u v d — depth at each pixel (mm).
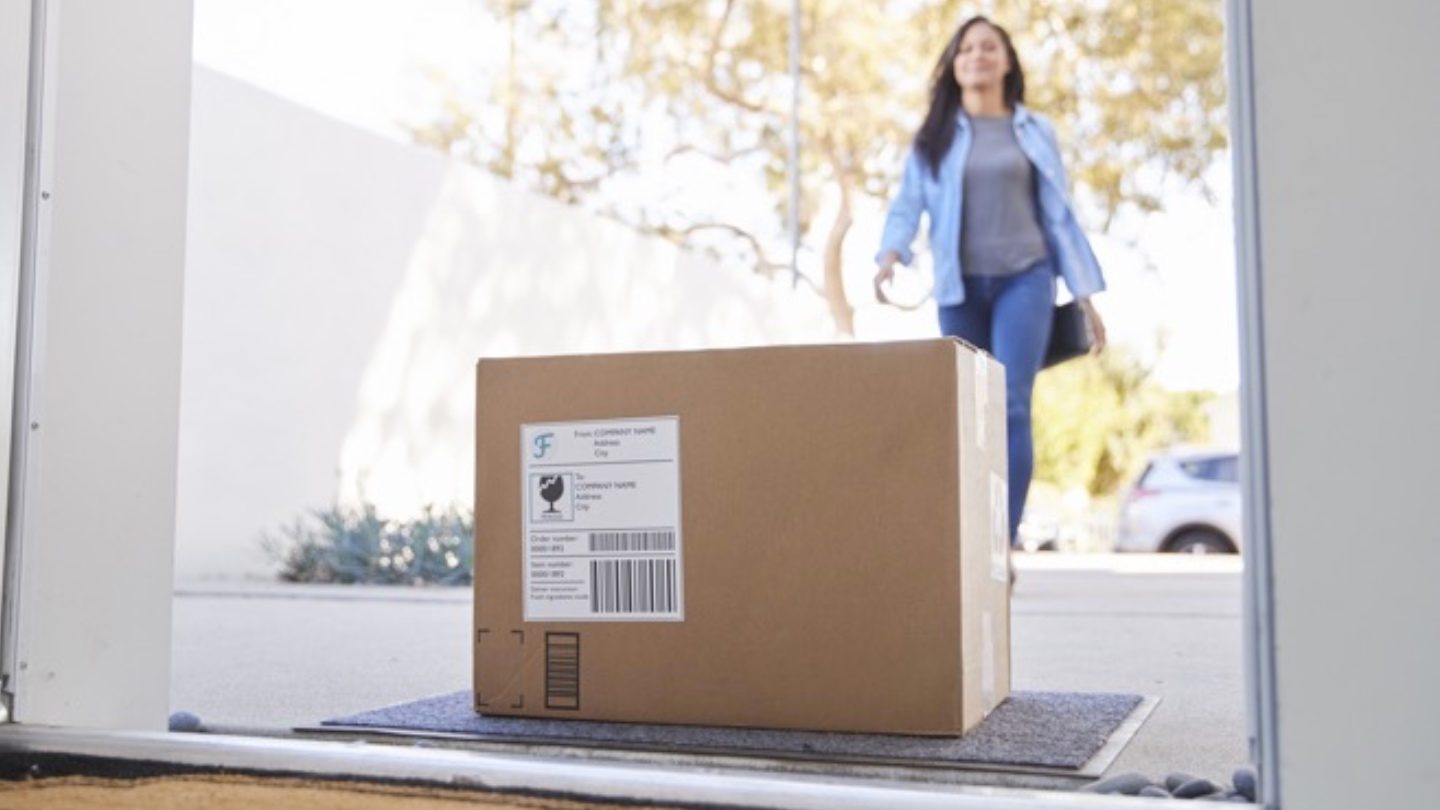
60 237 1543
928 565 1639
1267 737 1053
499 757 1308
